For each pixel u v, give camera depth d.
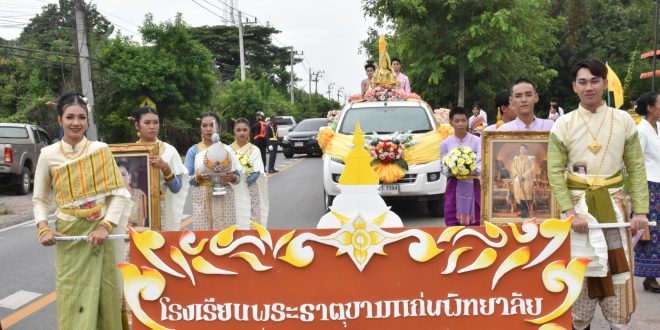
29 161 17.75
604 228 4.15
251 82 40.50
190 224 10.95
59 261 4.25
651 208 6.12
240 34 41.62
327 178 10.26
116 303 4.38
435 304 4.00
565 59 35.19
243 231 3.99
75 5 18.97
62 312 4.22
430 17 19.14
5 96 29.67
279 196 14.20
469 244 3.99
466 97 21.14
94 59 22.75
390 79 11.98
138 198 4.92
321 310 4.00
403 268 3.99
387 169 9.21
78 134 4.29
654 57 15.23
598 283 4.21
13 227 12.05
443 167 6.50
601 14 35.66
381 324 4.01
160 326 4.03
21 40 33.38
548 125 5.29
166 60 24.09
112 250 4.36
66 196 4.26
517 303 4.02
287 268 3.99
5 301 6.71
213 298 4.02
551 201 4.63
